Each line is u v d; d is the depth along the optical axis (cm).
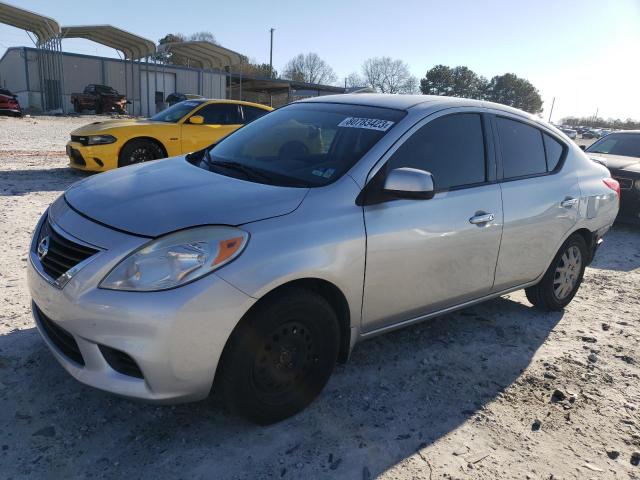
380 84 7588
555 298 454
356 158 307
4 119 2566
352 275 287
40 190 806
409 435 285
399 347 381
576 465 272
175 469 247
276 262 253
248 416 269
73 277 244
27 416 274
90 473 241
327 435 279
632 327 448
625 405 330
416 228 313
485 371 358
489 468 265
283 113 401
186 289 233
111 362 244
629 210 791
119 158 926
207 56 3384
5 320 367
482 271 367
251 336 253
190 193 281
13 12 2903
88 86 3603
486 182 366
